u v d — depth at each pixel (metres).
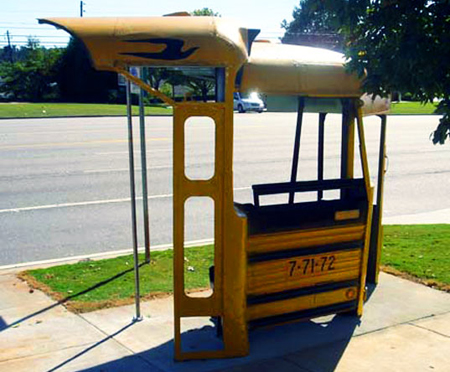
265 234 4.69
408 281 6.59
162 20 4.32
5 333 5.16
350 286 5.30
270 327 4.97
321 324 5.39
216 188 4.45
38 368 4.53
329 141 21.33
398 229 9.03
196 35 4.21
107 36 4.12
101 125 27.23
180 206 4.43
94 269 6.99
